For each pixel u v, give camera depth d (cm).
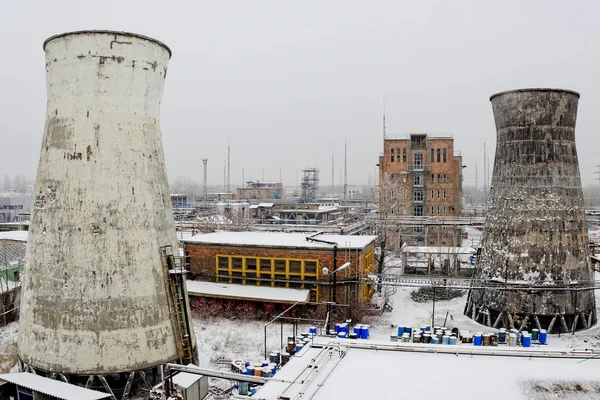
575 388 1335
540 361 1515
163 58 2386
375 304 3859
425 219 6606
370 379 1383
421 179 7762
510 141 3503
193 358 2420
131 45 2202
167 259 2338
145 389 2148
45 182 2222
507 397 1281
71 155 2170
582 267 3391
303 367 1465
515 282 3356
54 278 2127
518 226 3397
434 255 5475
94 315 2092
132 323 2141
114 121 2198
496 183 3616
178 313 2306
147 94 2311
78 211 2139
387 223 5359
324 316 3453
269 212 9494
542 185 3369
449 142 7744
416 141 7838
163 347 2228
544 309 3294
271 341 3048
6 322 3547
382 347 1622
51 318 2116
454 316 3772
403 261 4828
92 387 2084
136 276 2177
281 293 3491
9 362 2612
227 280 3775
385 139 7856
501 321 3406
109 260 2130
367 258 3966
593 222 10081
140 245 2212
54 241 2147
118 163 2192
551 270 3312
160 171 2400
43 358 2119
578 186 3481
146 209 2261
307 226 6212
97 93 2175
